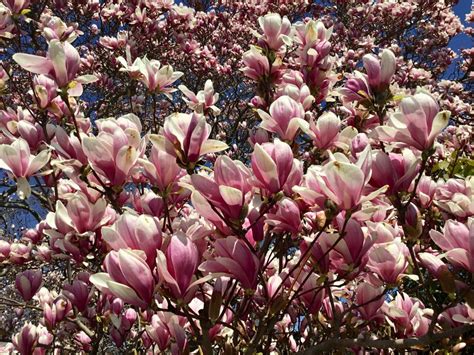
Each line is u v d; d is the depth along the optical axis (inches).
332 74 46.4
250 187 29.4
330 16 198.1
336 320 34.6
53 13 140.3
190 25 133.3
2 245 59.2
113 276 26.6
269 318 31.5
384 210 35.7
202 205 28.9
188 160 30.0
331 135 35.4
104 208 38.2
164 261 25.6
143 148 35.8
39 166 39.6
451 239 29.5
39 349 55.2
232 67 157.4
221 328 36.6
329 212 27.7
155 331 39.4
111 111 136.3
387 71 39.9
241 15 182.1
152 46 135.0
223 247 28.1
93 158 33.7
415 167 31.5
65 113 51.1
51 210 61.4
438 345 36.3
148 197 37.7
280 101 35.6
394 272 31.8
